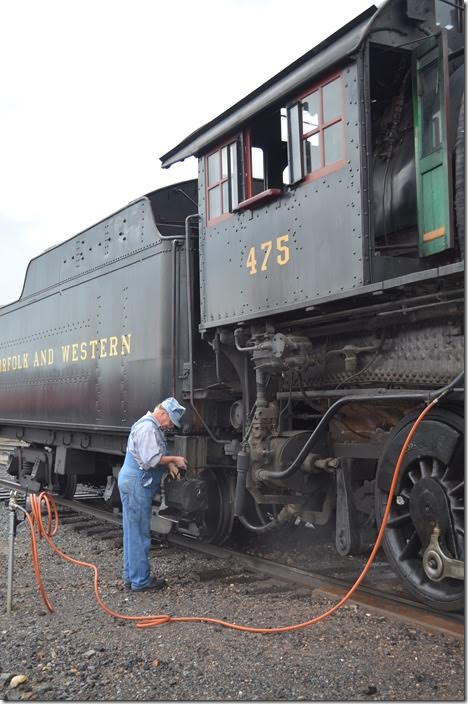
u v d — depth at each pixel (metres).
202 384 6.93
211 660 3.87
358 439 5.44
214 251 6.34
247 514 6.95
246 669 3.71
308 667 3.68
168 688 3.52
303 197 5.13
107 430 7.93
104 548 7.19
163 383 6.92
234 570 5.96
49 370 10.06
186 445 6.54
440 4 4.77
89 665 3.87
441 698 3.27
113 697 3.46
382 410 5.23
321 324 5.44
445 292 4.07
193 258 7.13
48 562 6.59
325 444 5.62
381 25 4.57
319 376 5.62
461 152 4.15
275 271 5.42
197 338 6.99
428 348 4.52
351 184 4.63
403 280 4.14
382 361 4.93
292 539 7.21
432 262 4.65
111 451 8.13
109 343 8.13
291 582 5.52
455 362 4.29
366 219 4.54
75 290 9.30
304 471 5.56
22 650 4.13
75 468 9.56
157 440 5.63
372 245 4.53
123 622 4.68
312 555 6.61
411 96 4.98
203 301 6.48
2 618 4.83
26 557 6.81
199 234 6.63
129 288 7.73
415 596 4.53
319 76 4.94
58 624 4.68
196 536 7.05
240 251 5.93
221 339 6.28
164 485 6.39
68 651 4.11
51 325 10.10
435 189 4.46
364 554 6.43
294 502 5.76
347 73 4.70
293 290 5.19
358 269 4.54
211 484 7.08
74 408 9.06
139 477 5.54
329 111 4.88
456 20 4.87
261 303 5.59
